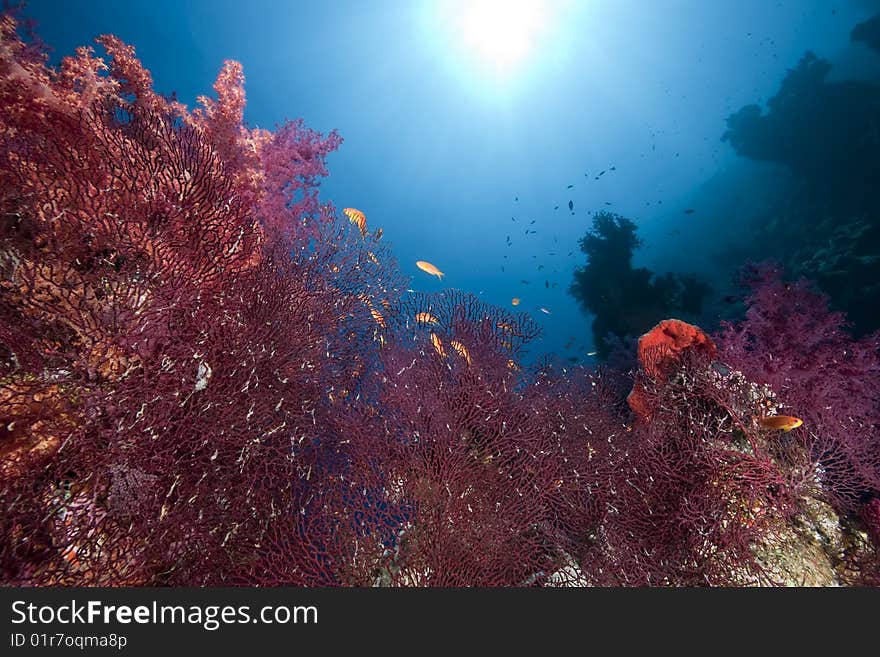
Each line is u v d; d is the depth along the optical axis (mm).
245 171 3922
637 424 3664
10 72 2062
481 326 3855
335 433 2609
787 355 3680
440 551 2225
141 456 1764
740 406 3070
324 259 3559
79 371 1778
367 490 2377
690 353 3502
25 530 1512
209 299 2232
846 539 2676
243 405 2109
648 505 2695
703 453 2785
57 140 1977
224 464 1982
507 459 2861
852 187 14984
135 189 2090
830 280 9570
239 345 2201
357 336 3404
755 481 2709
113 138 2178
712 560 2477
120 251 2010
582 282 12438
